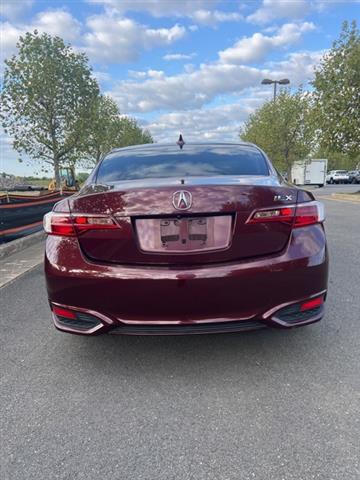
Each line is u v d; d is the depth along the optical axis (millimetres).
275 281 2418
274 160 29125
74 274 2459
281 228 2467
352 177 45844
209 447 2004
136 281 2381
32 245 7977
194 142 3840
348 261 5570
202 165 3295
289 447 1986
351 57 17062
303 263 2457
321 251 2543
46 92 17516
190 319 2416
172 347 3084
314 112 19125
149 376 2686
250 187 2449
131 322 2443
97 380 2656
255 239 2436
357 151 18094
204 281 2361
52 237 2600
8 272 5578
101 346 3141
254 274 2391
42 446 2039
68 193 12602
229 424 2176
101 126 20594
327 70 18016
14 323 3656
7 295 4508
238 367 2766
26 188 34469
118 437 2096
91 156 27203
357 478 1783
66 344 3197
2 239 7184
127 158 3541
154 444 2037
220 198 2400
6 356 3014
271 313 2451
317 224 2607
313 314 2588
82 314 2506
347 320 3482
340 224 9430
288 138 27891
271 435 2078
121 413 2299
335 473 1813
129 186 2602
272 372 2688
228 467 1870
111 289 2412
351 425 2139
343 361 2805
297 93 27125
